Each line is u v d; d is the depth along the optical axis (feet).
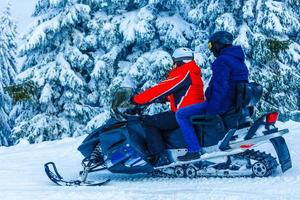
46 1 89.10
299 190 17.92
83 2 87.86
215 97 20.92
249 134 21.01
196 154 21.79
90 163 22.90
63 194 19.93
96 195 19.36
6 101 137.80
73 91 84.12
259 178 20.57
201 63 69.46
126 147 22.94
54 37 85.46
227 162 21.50
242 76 21.20
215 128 21.45
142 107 23.30
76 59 83.51
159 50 75.66
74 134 83.30
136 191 19.85
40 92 84.48
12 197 19.90
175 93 22.08
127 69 78.38
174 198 17.94
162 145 22.76
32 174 26.32
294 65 72.54
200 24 73.72
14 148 42.22
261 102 68.39
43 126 83.15
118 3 82.12
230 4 69.77
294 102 73.72
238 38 66.28
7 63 140.77
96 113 84.48
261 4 67.41
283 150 21.18
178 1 77.56
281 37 70.49
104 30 79.82
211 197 17.67
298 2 71.61
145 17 76.38
